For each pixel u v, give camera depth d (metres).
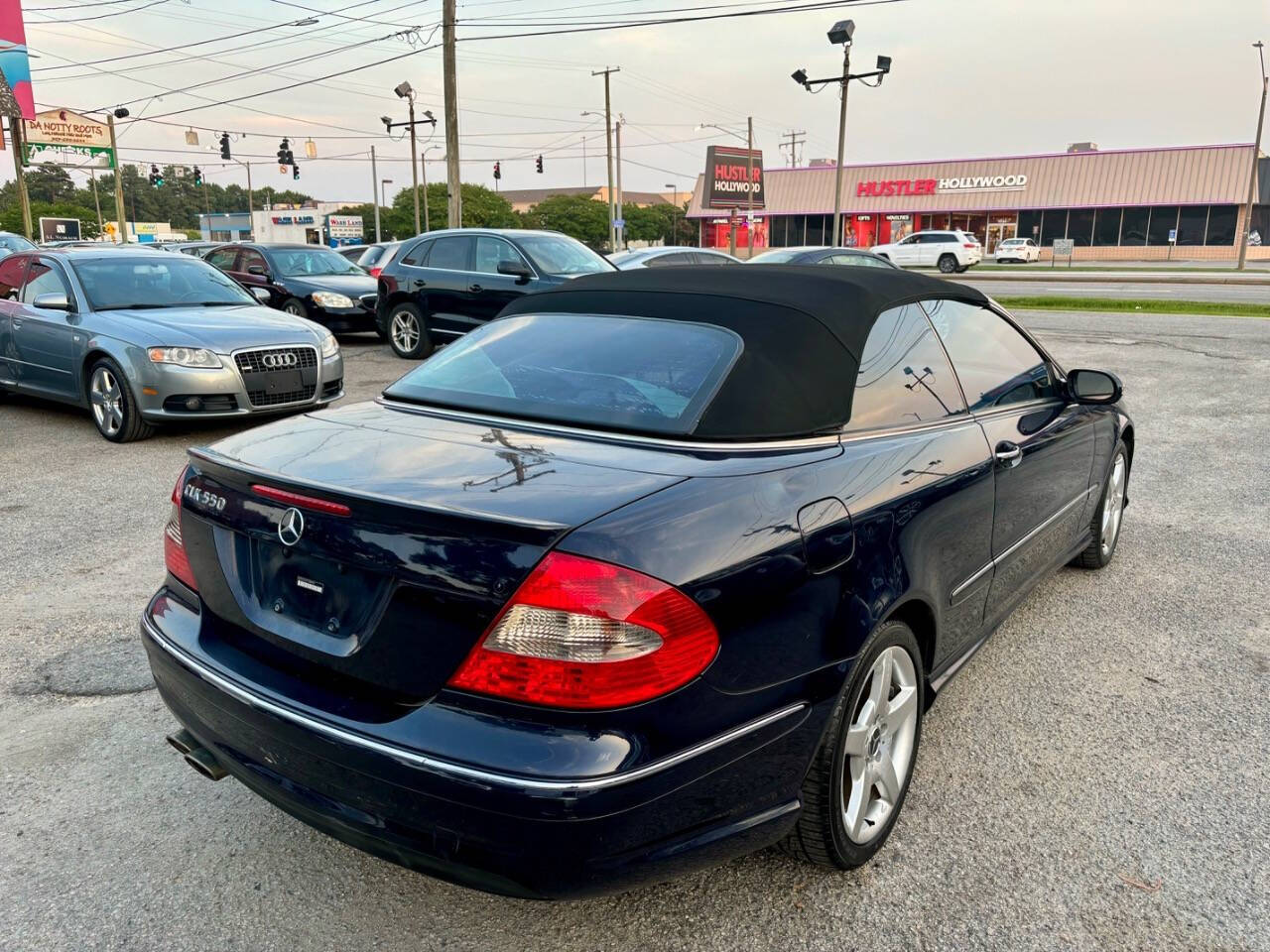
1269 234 50.56
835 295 2.96
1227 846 2.68
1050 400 3.93
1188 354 12.09
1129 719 3.39
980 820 2.81
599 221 109.06
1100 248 52.66
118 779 3.03
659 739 1.93
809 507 2.33
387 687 2.08
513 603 1.91
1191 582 4.71
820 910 2.44
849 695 2.39
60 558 5.02
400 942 2.34
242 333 7.73
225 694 2.29
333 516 2.15
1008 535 3.39
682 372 2.66
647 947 2.32
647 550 1.97
